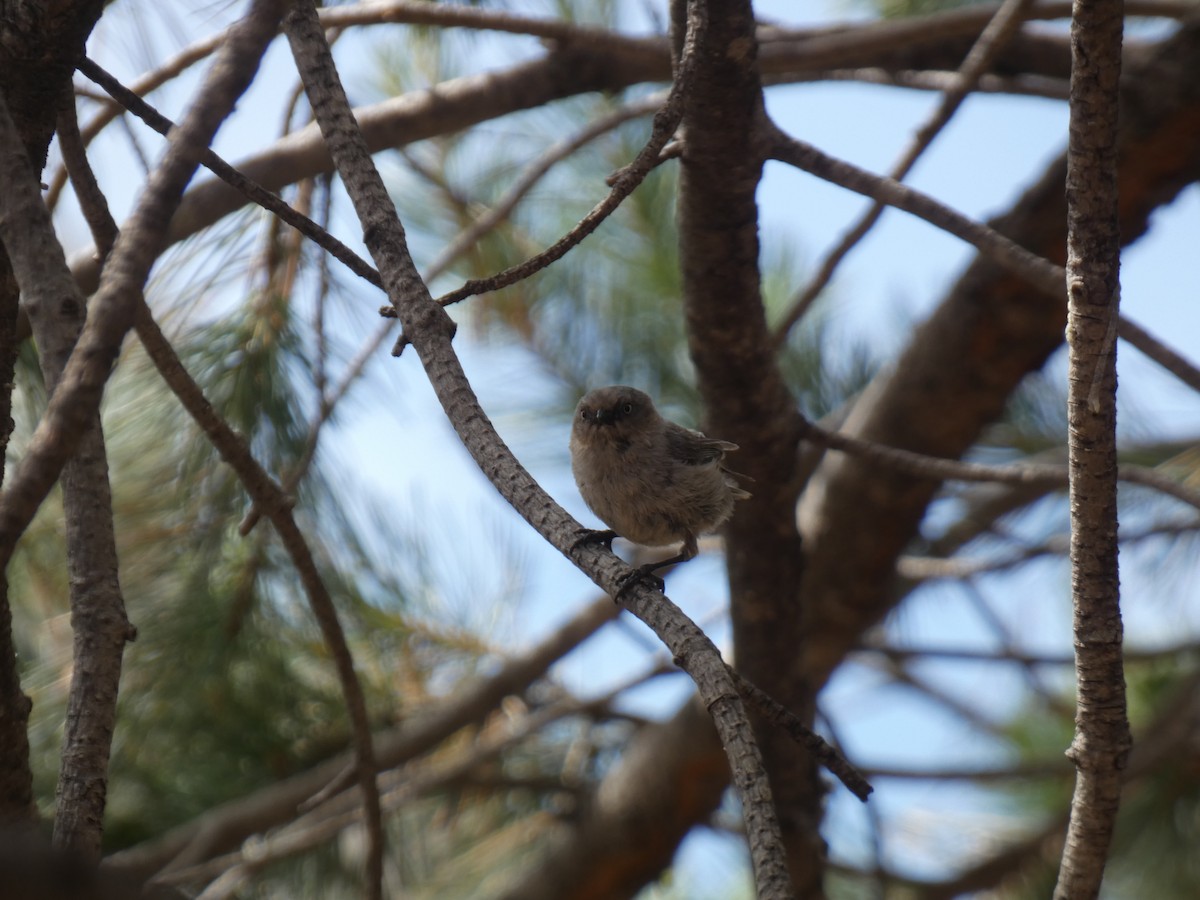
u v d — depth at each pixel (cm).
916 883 1177
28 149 539
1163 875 1162
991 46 825
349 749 1026
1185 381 682
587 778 1192
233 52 434
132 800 993
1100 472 506
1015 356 1040
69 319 414
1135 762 1109
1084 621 529
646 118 1174
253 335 830
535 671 1051
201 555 851
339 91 542
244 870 939
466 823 1171
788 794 973
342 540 892
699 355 814
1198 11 989
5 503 334
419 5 835
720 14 658
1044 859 1179
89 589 487
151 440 851
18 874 217
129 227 390
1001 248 677
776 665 941
